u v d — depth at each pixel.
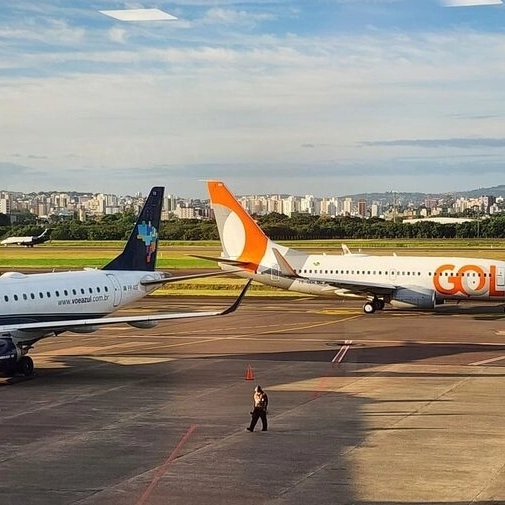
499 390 45.28
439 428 36.41
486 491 27.19
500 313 85.44
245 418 38.56
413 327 73.69
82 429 36.53
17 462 31.02
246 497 26.70
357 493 27.05
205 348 61.97
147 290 64.25
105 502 26.20
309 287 87.88
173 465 30.53
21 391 45.53
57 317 55.59
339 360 56.06
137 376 50.38
